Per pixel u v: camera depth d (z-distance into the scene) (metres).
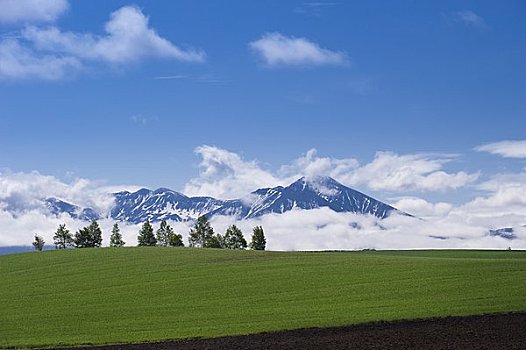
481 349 29.64
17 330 44.28
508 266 59.88
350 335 35.94
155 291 57.00
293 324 40.88
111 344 38.16
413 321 39.44
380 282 54.69
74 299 55.53
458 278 54.28
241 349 33.53
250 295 52.72
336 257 75.00
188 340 37.84
